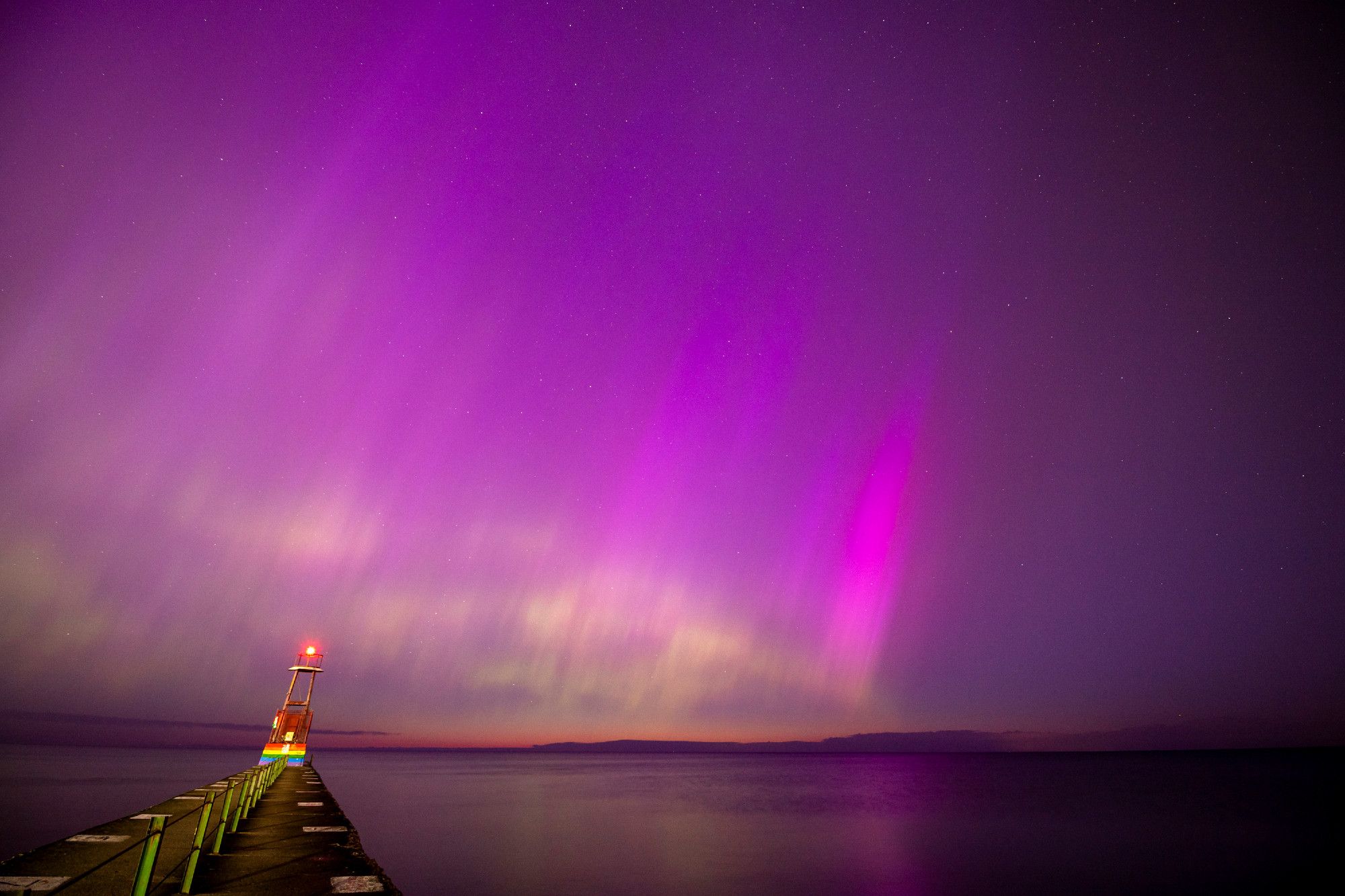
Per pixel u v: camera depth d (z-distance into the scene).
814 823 47.59
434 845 35.44
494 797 66.25
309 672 44.19
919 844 38.12
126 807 42.19
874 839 40.19
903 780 111.69
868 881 28.47
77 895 9.38
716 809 57.41
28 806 41.59
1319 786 82.62
